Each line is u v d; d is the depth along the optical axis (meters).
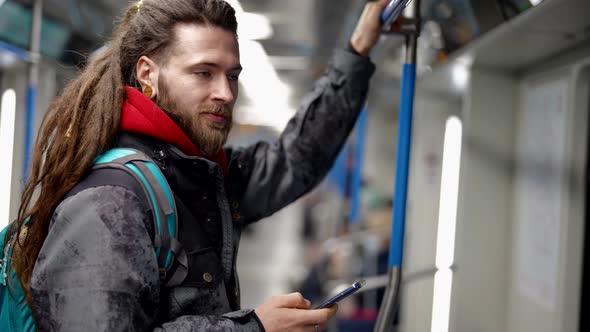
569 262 1.98
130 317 0.97
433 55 2.63
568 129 1.99
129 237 0.99
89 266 0.96
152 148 1.13
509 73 2.48
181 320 1.04
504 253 2.51
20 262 1.06
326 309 1.13
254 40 3.32
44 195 1.07
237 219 1.31
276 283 7.61
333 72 1.66
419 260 3.68
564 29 1.72
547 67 2.18
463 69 2.54
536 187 2.25
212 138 1.16
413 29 1.51
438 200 3.66
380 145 6.96
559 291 2.02
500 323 2.53
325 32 3.00
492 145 2.48
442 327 3.23
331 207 7.89
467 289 2.51
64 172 1.07
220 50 1.15
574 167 1.97
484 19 1.90
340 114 1.64
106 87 1.14
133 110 1.14
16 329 1.05
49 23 2.69
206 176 1.17
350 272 4.77
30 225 1.09
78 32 2.96
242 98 6.80
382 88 5.04
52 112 1.24
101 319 0.94
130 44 1.18
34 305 0.99
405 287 3.69
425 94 3.40
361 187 5.55
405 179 1.51
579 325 1.99
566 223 1.99
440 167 3.62
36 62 2.69
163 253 1.05
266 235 12.84
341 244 4.86
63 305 0.97
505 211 2.51
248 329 1.07
